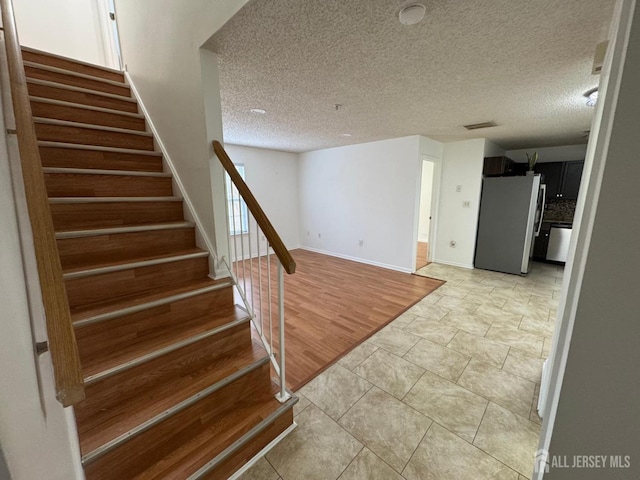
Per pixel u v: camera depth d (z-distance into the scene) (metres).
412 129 3.73
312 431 1.56
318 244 6.14
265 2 1.21
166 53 2.00
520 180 4.18
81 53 3.50
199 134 1.80
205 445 1.28
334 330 2.68
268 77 2.01
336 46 1.58
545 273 4.48
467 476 1.32
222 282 1.83
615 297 0.54
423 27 1.40
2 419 0.64
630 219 0.51
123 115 2.41
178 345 1.41
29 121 0.87
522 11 1.26
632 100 0.48
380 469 1.35
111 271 1.52
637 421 0.55
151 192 2.15
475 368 2.10
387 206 4.76
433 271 4.66
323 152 5.63
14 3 3.08
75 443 0.96
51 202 1.61
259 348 1.73
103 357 1.30
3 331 0.65
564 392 0.62
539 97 2.39
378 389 1.89
